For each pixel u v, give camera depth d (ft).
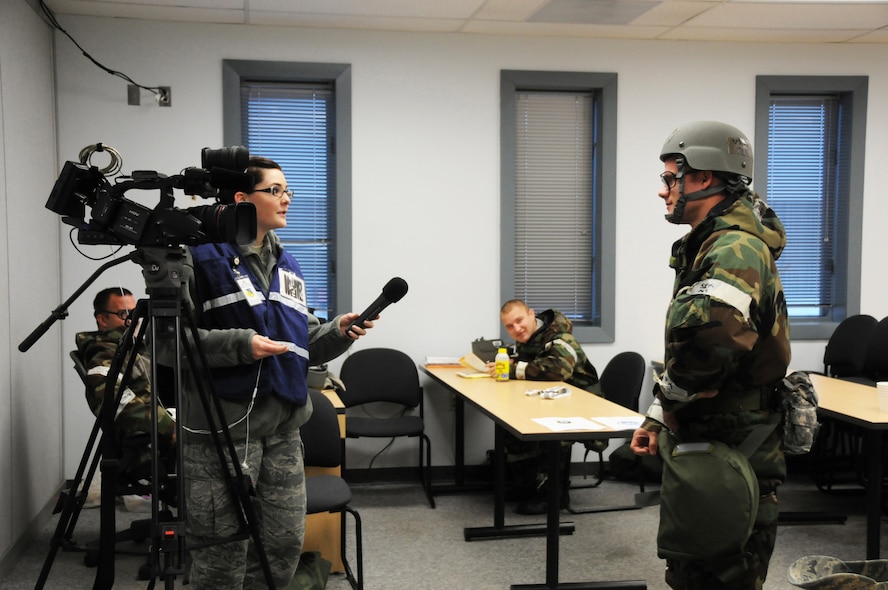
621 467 15.30
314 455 9.90
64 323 14.14
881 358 14.61
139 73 14.48
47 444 12.76
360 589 9.50
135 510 13.15
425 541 11.87
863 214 16.62
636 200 16.07
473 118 15.58
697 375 5.68
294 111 15.37
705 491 5.82
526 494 13.98
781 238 6.32
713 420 6.13
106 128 14.38
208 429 6.22
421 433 14.08
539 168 16.19
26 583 10.05
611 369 14.06
